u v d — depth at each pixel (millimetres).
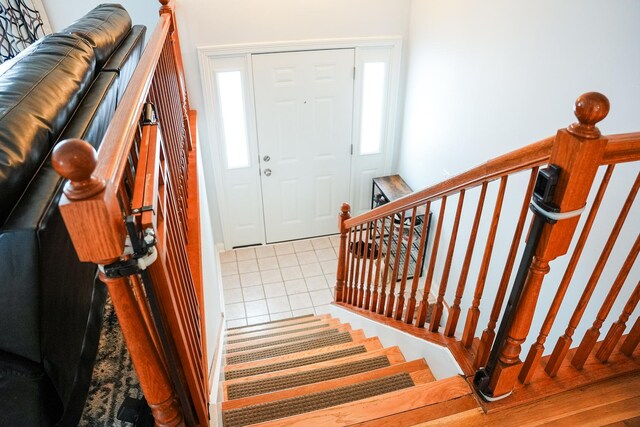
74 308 1150
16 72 1335
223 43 3887
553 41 2365
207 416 1413
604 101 969
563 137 1032
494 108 2965
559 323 2488
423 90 4039
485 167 1420
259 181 4645
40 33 3559
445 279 1893
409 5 4066
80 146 662
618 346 1637
